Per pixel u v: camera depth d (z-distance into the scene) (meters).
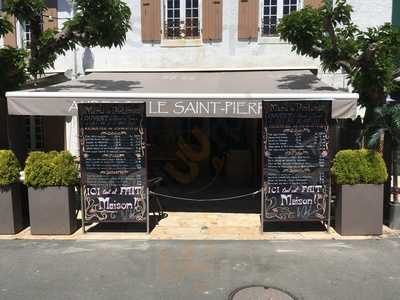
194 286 5.86
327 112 7.71
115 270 6.39
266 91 8.67
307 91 8.59
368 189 7.80
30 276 6.20
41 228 7.99
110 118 7.77
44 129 12.38
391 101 10.48
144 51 11.97
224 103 8.19
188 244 7.47
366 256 6.88
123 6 9.04
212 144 13.48
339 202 7.94
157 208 9.83
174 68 11.94
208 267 6.48
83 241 7.66
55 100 8.29
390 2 11.52
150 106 8.30
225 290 5.75
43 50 9.32
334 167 7.87
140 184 7.91
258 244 7.46
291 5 11.54
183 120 13.52
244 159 12.44
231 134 13.49
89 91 8.77
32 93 8.31
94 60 12.06
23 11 8.68
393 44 8.38
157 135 13.54
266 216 7.93
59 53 9.61
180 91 8.78
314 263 6.61
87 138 7.83
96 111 7.77
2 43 12.12
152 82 10.25
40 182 7.86
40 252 7.13
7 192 7.98
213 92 8.56
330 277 6.12
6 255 7.01
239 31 11.62
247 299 5.49
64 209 7.96
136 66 12.02
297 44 9.07
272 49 11.66
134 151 7.84
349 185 7.80
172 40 11.89
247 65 11.76
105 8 8.71
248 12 11.57
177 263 6.64
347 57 8.91
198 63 11.87
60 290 5.77
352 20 11.59
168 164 12.48
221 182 12.66
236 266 6.51
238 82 10.02
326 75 11.66
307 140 7.78
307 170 7.85
